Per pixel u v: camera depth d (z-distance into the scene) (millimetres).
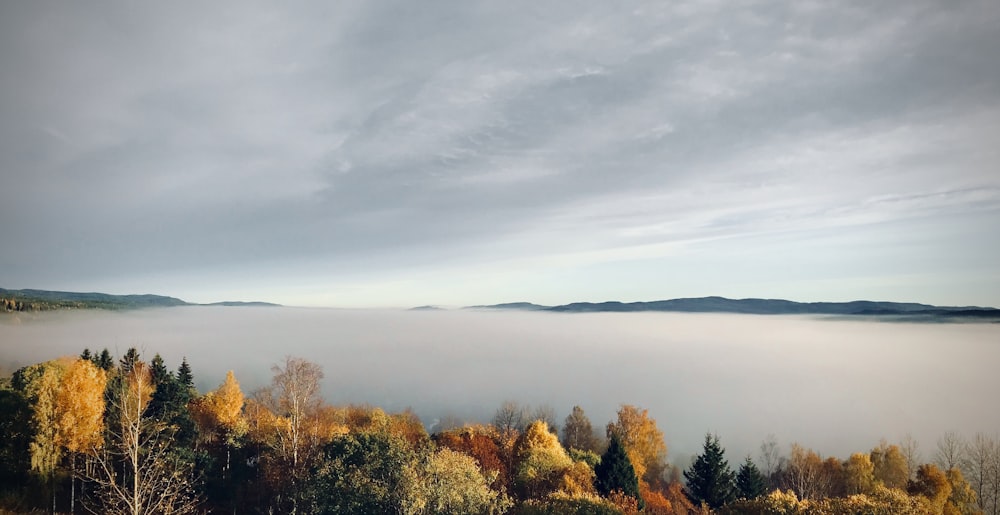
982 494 63562
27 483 39812
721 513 35188
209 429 62062
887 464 73375
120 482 36656
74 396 42281
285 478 43094
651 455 82500
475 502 36781
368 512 36188
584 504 36188
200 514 39531
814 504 30672
